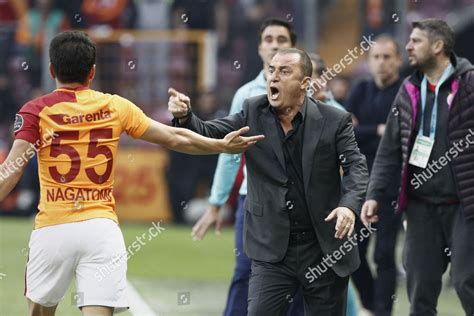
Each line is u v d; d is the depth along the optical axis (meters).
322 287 17.16
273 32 22.23
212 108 46.00
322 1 50.06
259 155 17.02
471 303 19.48
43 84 48.03
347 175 16.89
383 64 25.88
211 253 38.00
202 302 27.58
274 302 17.05
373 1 45.00
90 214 15.65
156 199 46.94
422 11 47.34
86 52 15.98
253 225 17.20
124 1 47.97
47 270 15.72
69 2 48.12
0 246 37.69
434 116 19.86
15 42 48.16
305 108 17.05
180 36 47.44
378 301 24.56
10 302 26.83
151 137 16.12
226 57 47.88
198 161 46.59
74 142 15.70
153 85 47.34
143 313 25.80
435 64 20.02
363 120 26.30
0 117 47.88
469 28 42.34
